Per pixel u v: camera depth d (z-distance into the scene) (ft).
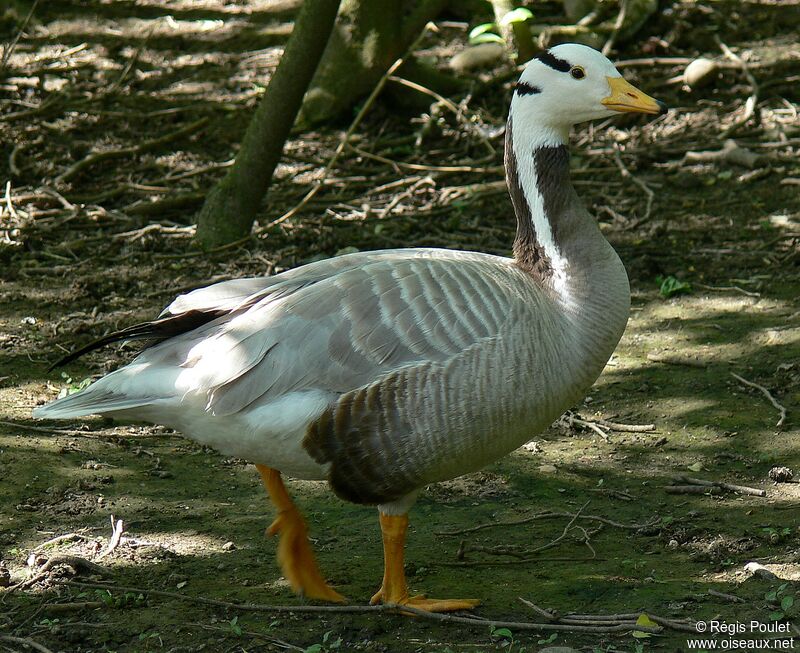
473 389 26.78
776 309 45.93
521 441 28.45
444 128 64.54
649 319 45.93
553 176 29.71
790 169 58.44
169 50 75.72
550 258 29.22
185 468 36.06
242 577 29.91
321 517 33.58
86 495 33.76
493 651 26.27
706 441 37.29
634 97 29.37
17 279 48.91
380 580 30.09
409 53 65.77
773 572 29.37
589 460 36.55
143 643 26.63
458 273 27.99
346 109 65.57
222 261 50.57
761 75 69.26
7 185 55.31
